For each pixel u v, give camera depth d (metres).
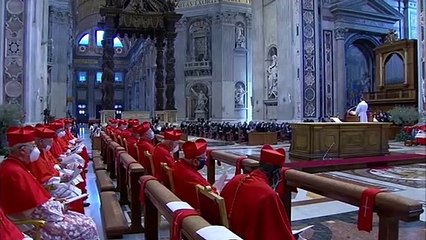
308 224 5.06
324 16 21.75
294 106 18.36
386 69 21.75
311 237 4.50
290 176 4.21
